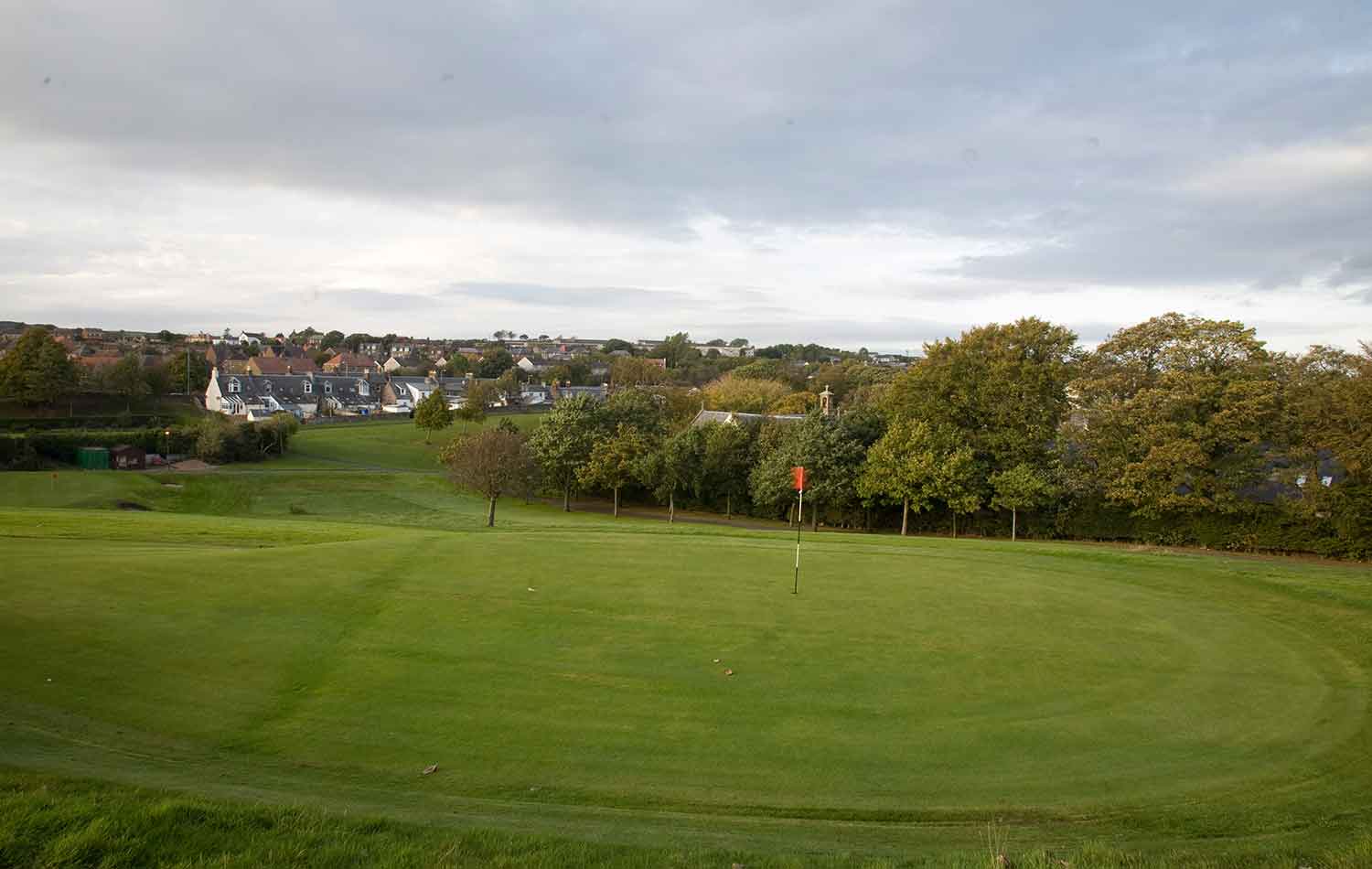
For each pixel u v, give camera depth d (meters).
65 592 19.72
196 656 15.98
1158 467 45.72
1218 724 13.78
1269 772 12.05
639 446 66.31
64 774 10.23
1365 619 19.92
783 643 17.41
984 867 8.49
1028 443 51.94
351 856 8.00
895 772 11.84
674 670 15.73
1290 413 45.03
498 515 62.47
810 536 35.66
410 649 16.66
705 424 69.06
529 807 10.52
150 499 60.56
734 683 15.09
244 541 31.64
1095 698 14.76
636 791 11.15
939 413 55.00
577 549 27.48
